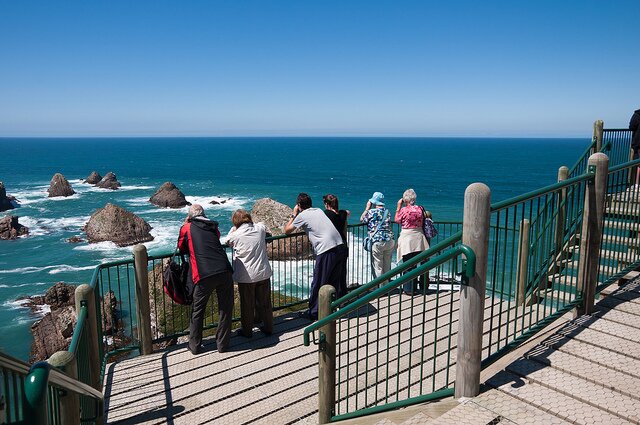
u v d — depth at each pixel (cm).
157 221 4000
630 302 468
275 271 1691
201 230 571
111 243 3131
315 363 567
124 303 1909
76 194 5956
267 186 7456
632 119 963
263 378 532
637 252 521
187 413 468
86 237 3275
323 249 655
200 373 545
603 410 313
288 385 518
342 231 704
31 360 1573
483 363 360
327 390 404
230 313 590
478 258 320
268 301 641
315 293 676
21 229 3522
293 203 5603
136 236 3189
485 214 317
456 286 822
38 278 2494
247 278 610
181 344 625
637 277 525
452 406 329
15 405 195
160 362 573
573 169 915
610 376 346
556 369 362
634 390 328
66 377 248
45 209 4753
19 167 10956
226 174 9544
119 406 480
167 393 503
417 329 609
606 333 409
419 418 325
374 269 790
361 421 362
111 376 540
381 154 17725
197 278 564
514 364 372
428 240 766
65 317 1678
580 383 342
